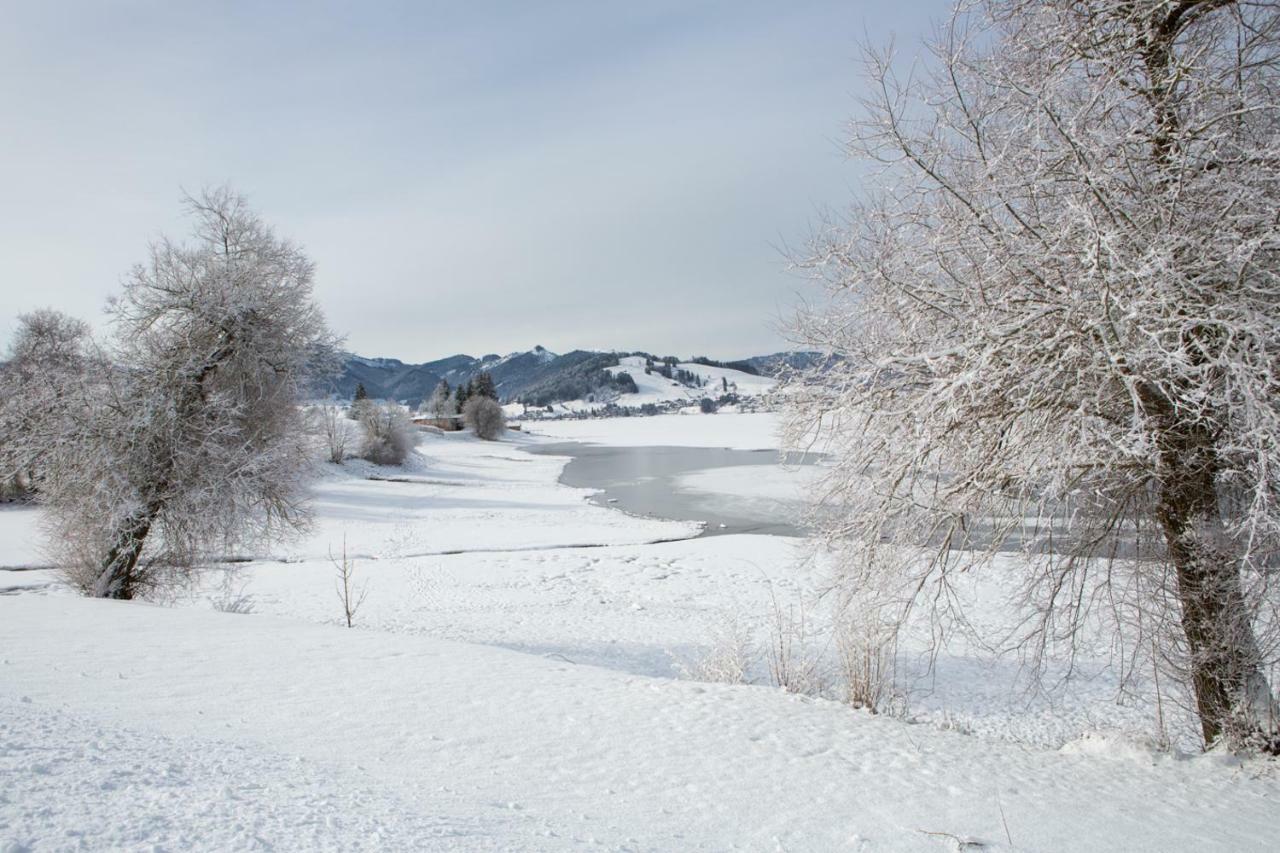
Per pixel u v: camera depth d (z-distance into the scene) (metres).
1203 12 6.29
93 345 16.34
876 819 4.93
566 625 17.62
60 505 16.25
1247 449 5.24
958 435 6.75
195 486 16.06
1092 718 10.66
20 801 3.36
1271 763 6.59
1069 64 6.32
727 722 6.98
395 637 10.62
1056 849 4.66
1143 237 5.83
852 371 7.47
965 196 6.75
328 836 3.46
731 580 23.19
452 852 3.51
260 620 11.60
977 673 12.88
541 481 58.22
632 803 4.82
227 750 4.80
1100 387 5.56
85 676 6.64
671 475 60.09
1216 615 6.78
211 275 17.00
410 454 69.88
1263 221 5.66
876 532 7.52
